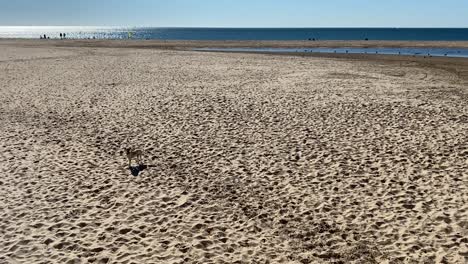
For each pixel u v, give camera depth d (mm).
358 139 12258
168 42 73062
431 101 17500
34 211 8070
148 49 54594
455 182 9227
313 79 24469
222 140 12430
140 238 7223
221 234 7391
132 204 8445
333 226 7637
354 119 14469
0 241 7012
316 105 16703
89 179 9664
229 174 9969
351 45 62375
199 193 8992
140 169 10312
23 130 13578
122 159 10992
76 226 7551
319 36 129500
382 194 8812
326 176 9742
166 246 6988
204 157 11086
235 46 62438
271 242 7156
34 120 14867
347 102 17250
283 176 9797
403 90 20484
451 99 18062
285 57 40781
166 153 11414
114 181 9562
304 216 7996
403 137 12344
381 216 7930
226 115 15281
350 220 7832
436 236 7223
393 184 9242
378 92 19812
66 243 7008
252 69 29797
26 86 22172
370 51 50812
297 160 10758
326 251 6887
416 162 10406
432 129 13133
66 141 12461
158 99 18297
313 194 8867
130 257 6648
